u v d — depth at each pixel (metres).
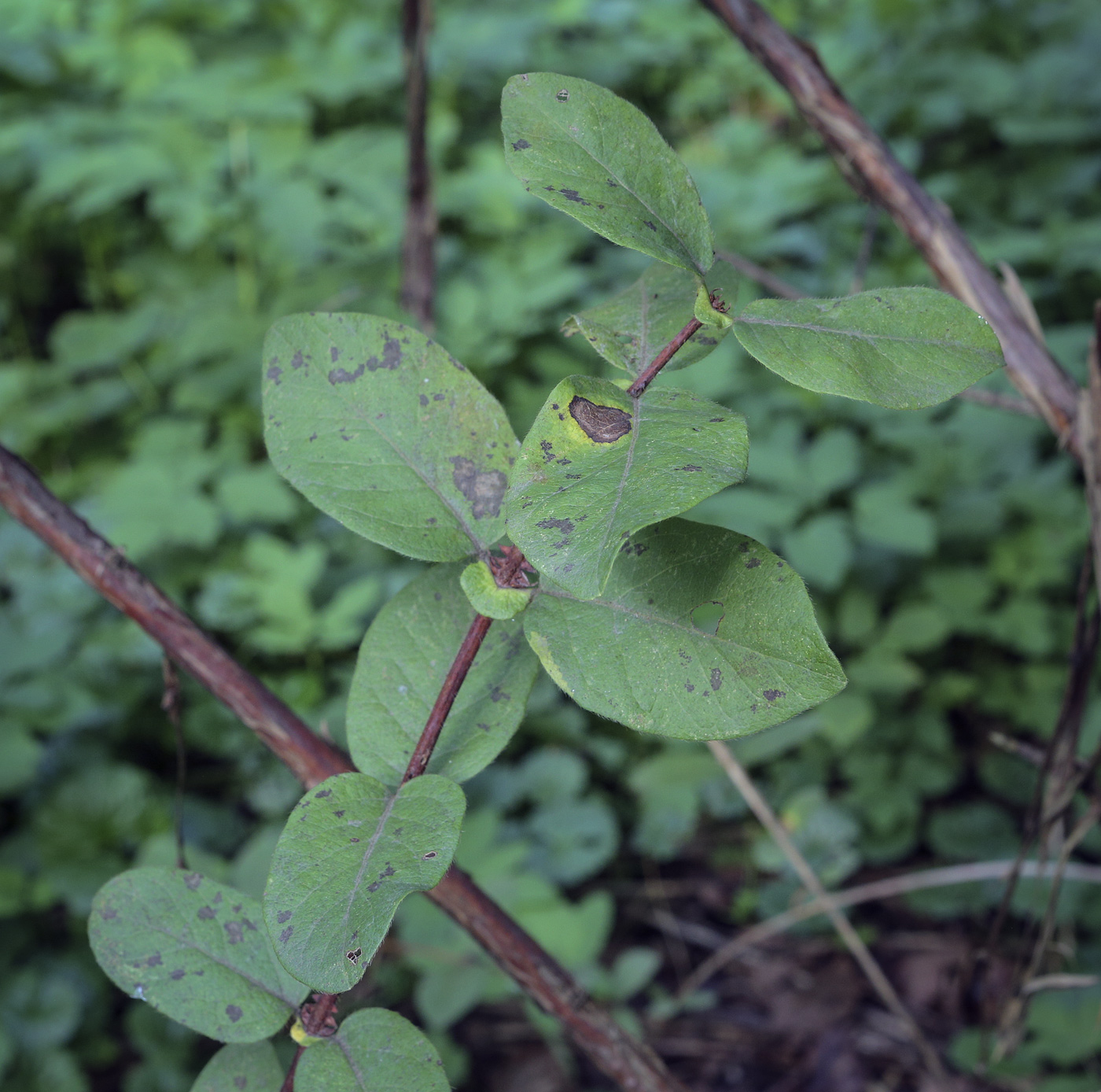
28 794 1.35
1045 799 0.68
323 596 1.64
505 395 1.79
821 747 1.48
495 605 0.37
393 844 0.35
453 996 1.09
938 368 0.35
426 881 0.34
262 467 1.71
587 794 1.50
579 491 0.32
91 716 1.39
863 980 1.27
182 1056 1.17
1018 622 1.51
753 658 0.36
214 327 1.88
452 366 0.39
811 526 1.51
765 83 2.60
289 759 0.45
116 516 1.60
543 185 0.36
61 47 2.38
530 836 1.38
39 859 1.31
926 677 1.58
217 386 1.82
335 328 0.39
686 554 0.37
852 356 0.35
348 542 1.70
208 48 2.57
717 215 2.01
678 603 0.37
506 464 0.38
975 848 1.36
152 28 2.45
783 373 0.34
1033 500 1.58
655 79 2.69
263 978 0.39
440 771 0.39
